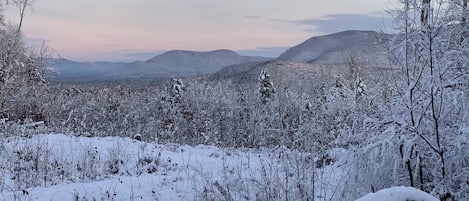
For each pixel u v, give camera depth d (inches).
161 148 565.3
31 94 854.5
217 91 957.2
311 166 309.4
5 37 998.4
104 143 548.4
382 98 286.7
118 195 322.3
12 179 368.2
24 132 580.7
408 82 270.7
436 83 261.3
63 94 946.7
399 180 276.1
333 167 301.7
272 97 956.6
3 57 906.1
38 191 321.1
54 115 779.4
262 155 553.3
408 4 266.4
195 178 367.6
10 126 614.2
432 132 266.1
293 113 797.2
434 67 262.4
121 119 821.9
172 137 694.5
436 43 265.1
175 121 791.7
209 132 757.9
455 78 265.9
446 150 261.0
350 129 292.2
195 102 912.3
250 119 788.6
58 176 398.9
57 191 318.7
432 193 259.4
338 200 283.7
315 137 386.0
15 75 868.6
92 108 848.9
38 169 403.9
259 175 353.7
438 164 266.2
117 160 454.6
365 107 294.8
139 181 365.1
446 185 257.0
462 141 247.9
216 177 368.2
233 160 510.9
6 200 295.3
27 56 1111.0
